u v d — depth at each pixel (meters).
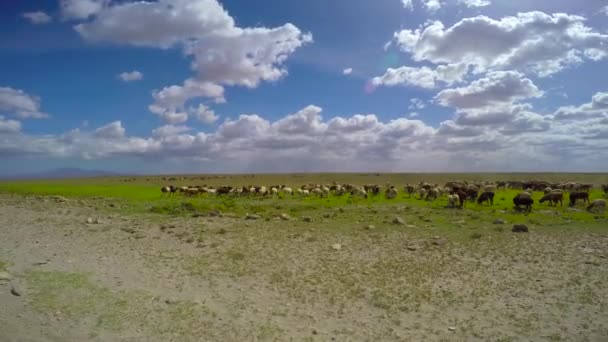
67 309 13.04
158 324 12.20
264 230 24.77
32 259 18.64
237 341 11.27
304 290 15.05
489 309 13.25
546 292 14.38
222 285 15.58
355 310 13.41
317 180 111.50
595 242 20.62
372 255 19.16
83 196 46.12
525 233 22.92
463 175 133.12
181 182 95.56
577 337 11.30
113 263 18.23
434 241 21.12
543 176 119.62
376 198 46.00
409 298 14.20
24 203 38.16
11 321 12.05
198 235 23.38
